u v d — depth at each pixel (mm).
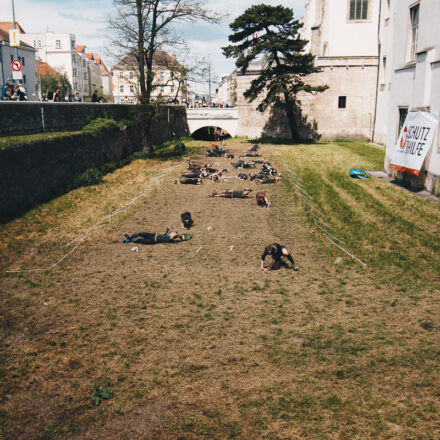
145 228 14906
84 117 26266
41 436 5590
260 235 13992
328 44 47219
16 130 19281
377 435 5477
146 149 33344
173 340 7828
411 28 21484
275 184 21969
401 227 14328
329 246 12734
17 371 6945
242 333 8031
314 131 48375
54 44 93250
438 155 18453
